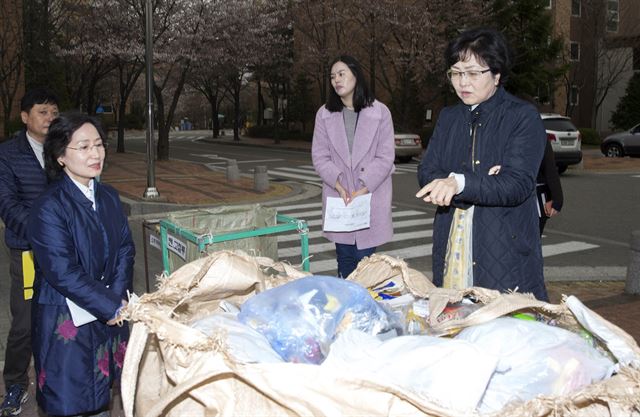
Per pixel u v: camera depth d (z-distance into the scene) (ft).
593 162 70.23
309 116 136.67
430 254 28.32
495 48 9.32
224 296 8.56
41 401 9.57
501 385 6.45
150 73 42.34
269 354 6.80
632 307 19.38
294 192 49.47
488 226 9.70
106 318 9.09
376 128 15.44
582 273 23.88
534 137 9.50
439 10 85.46
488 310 7.42
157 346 7.48
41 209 9.21
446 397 6.04
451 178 8.95
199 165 74.49
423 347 6.40
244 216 13.67
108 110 187.01
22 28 67.05
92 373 9.57
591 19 104.88
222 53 85.46
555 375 6.55
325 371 5.91
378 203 15.81
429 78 92.63
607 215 37.63
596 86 109.50
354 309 7.35
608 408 6.15
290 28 112.27
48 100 11.77
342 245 16.20
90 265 9.53
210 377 5.97
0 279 23.31
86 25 74.74
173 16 75.72
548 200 16.48
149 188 43.06
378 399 5.83
